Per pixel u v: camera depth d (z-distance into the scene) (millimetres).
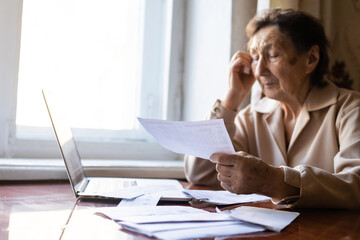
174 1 2053
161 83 2092
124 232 720
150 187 1207
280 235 735
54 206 957
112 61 1969
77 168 1232
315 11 1740
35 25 1769
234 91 1520
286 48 1357
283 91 1390
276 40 1359
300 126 1387
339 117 1305
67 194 1148
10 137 1667
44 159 1697
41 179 1421
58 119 1148
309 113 1395
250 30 1520
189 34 2066
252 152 1549
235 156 962
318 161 1315
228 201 1045
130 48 2020
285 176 968
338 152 1244
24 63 1741
